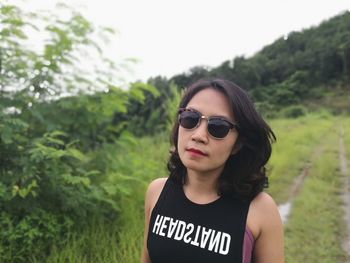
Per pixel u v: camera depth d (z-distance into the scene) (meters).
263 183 1.39
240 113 1.30
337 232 4.70
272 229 1.32
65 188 3.70
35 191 3.59
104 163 4.52
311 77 54.09
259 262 1.34
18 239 3.31
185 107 1.39
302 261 3.86
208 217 1.33
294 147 11.47
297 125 23.44
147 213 1.61
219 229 1.30
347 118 31.64
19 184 3.55
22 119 4.12
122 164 4.64
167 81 9.25
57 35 4.33
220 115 1.29
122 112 4.95
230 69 51.06
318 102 47.66
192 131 1.31
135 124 8.23
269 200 1.35
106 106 4.50
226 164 1.40
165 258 1.36
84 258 3.25
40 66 4.25
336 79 54.44
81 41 4.36
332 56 55.72
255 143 1.37
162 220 1.42
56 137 4.29
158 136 8.88
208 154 1.28
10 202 3.50
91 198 3.88
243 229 1.28
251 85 49.34
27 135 4.31
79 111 4.46
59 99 4.41
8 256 3.13
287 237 4.46
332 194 6.53
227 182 1.34
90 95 4.53
